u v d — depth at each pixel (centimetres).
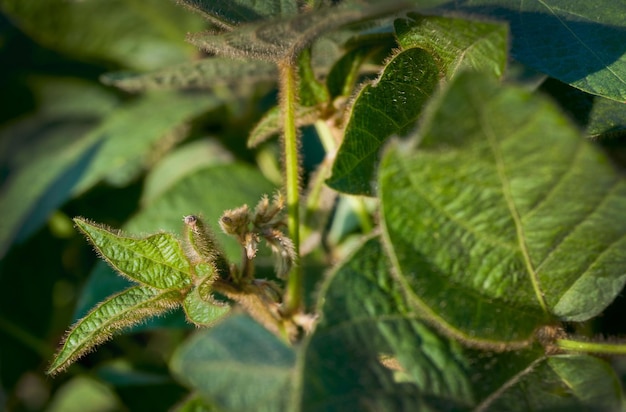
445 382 20
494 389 20
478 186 19
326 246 28
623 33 22
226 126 34
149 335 34
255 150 33
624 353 20
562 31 23
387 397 20
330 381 20
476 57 21
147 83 29
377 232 21
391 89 22
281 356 25
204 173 30
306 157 30
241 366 25
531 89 24
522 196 19
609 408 20
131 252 21
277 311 23
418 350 20
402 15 22
